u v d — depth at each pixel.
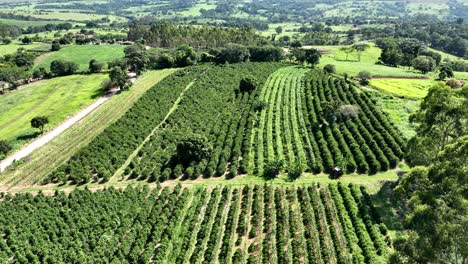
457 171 44.38
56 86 159.25
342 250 64.88
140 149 98.12
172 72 165.12
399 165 90.75
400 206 75.00
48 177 87.75
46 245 65.81
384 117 111.94
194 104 123.50
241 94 135.38
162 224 71.19
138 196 79.44
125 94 138.75
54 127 116.81
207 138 100.50
